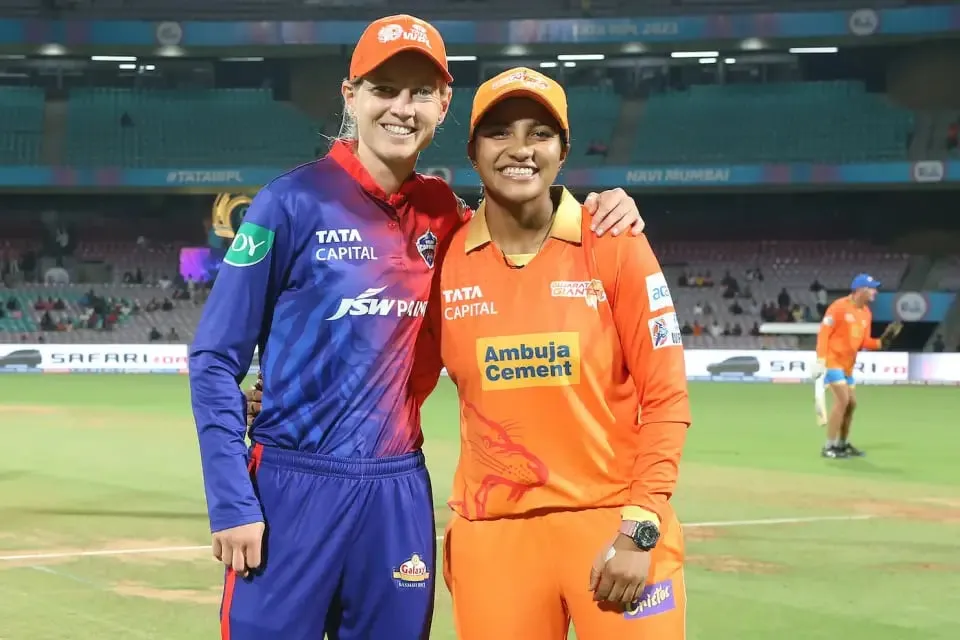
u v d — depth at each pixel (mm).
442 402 20766
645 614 3100
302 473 3123
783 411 19266
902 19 33938
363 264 3139
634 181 35094
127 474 11516
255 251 3057
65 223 38594
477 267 3193
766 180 34375
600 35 35594
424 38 3092
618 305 3141
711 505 9641
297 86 39781
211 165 36938
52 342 34562
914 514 9211
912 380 27172
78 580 6777
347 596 3219
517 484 3154
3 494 10219
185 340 34938
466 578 3240
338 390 3133
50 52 36375
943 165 33156
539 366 3119
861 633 5660
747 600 6328
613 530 3139
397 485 3213
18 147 37906
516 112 3010
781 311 34000
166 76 40688
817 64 39625
